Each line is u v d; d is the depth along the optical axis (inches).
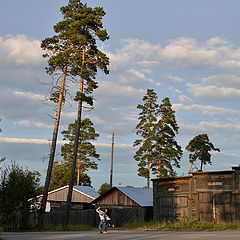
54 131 1161.4
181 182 1222.9
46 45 1206.3
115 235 664.4
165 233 741.3
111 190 1590.8
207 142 2498.8
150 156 2161.7
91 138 2476.6
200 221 1136.2
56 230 1073.5
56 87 1170.6
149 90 2303.2
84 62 1251.8
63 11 1245.1
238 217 1053.2
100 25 1228.5
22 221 1031.6
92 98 1200.2
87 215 1513.3
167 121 2244.1
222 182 1111.0
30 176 1049.5
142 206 1398.9
